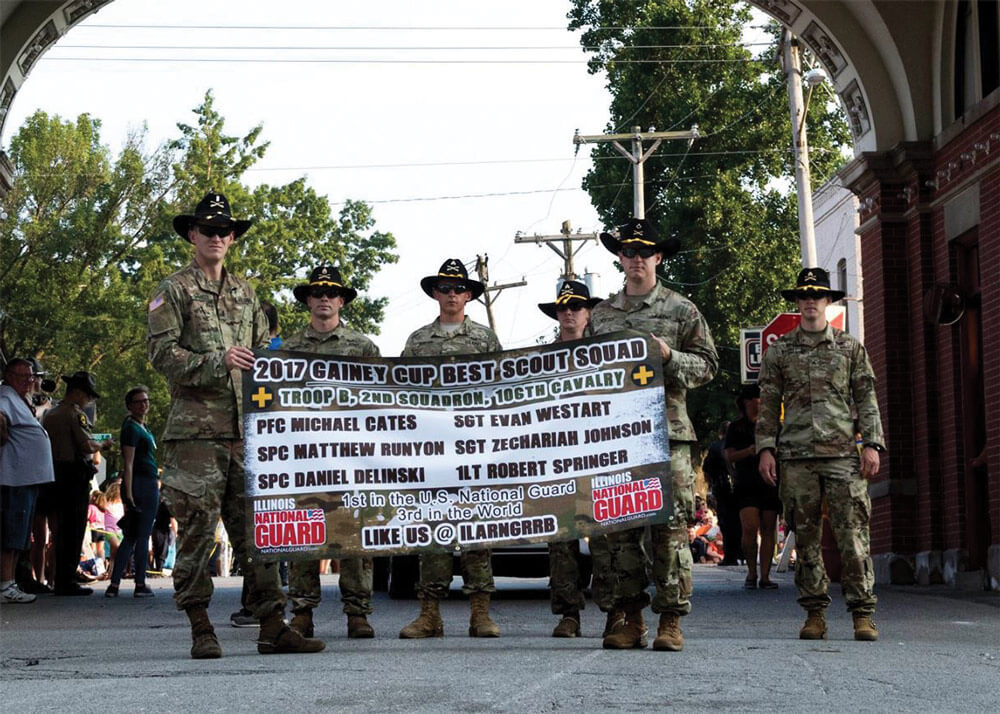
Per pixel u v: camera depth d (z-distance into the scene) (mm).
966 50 16641
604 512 8727
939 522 16594
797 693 6535
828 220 38688
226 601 14305
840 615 11750
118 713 5844
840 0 17438
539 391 8867
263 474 8500
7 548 14172
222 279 8484
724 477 22703
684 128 43500
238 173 57406
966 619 11492
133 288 54125
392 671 7223
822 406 9617
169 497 8141
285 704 6039
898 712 6023
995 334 15039
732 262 42719
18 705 6129
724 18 43844
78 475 15773
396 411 8789
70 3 16969
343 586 9633
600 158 44719
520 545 8789
